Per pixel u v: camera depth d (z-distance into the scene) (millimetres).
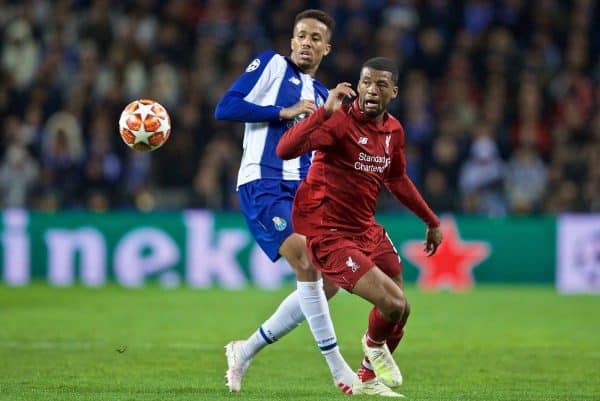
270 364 29969
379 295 22828
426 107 62312
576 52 66625
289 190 25672
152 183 58094
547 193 58938
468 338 36188
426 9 67750
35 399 23203
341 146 23422
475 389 25844
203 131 59875
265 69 26156
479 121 62312
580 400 24188
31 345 33062
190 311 43125
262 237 25328
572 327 39562
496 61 65125
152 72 62406
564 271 54125
